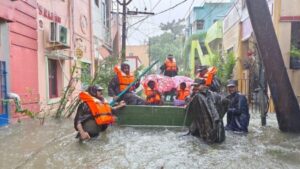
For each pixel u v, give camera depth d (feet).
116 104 29.30
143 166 17.46
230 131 27.17
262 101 30.30
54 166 17.22
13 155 19.29
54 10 42.14
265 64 26.27
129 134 25.63
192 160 18.71
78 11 52.54
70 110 34.68
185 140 23.72
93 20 63.52
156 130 27.32
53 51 40.91
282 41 38.42
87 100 23.54
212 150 21.06
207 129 23.12
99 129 24.06
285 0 38.17
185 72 101.19
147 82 32.91
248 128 28.66
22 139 23.48
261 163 18.28
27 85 33.81
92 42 60.49
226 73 52.80
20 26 32.58
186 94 33.04
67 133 25.68
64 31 39.52
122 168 17.06
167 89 35.55
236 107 27.27
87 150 20.61
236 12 59.06
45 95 38.58
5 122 29.25
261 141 23.75
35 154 19.53
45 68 38.86
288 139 24.44
